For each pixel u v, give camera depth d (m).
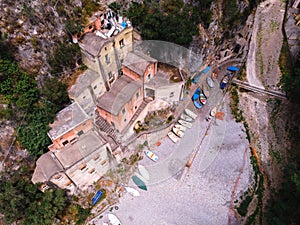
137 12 30.34
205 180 34.72
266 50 45.62
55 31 27.88
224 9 38.34
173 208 32.75
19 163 27.22
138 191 33.38
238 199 33.84
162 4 31.08
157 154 35.47
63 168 26.28
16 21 25.61
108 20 30.70
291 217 31.84
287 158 37.38
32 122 26.77
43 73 27.80
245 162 36.84
